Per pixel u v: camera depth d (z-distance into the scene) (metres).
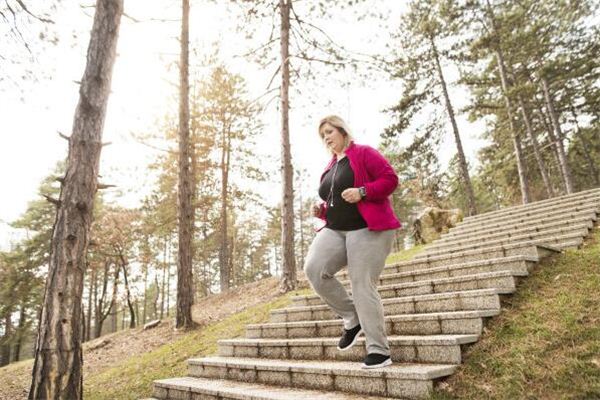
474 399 2.38
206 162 20.08
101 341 11.78
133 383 5.86
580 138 24.89
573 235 5.41
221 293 15.70
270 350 4.10
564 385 2.26
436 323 3.27
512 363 2.58
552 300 3.23
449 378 2.63
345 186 2.96
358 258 2.79
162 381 4.06
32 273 24.34
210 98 18.42
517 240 6.16
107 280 25.78
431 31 18.58
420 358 2.96
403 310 3.88
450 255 5.19
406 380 2.57
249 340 4.50
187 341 7.47
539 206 9.30
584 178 27.33
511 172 23.25
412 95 19.05
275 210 25.00
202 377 4.24
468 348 2.89
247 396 3.03
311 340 3.72
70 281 3.94
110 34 4.70
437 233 12.41
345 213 2.91
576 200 8.76
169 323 11.41
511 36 17.70
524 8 18.30
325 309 4.65
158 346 8.52
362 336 3.38
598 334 2.60
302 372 3.19
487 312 3.14
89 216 4.25
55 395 3.59
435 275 4.54
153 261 23.92
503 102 20.59
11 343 26.67
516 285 3.67
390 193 2.87
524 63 21.23
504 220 9.00
